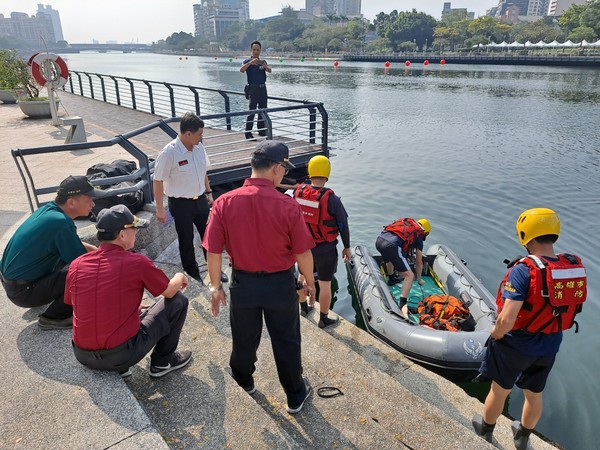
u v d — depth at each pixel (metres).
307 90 42.34
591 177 13.66
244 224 2.54
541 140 19.92
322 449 2.76
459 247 8.83
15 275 3.17
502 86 47.00
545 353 2.85
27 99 14.56
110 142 5.19
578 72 69.31
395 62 117.12
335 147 18.44
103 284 2.63
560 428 4.51
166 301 3.01
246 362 2.99
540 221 2.72
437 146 18.62
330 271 4.63
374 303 5.95
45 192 5.06
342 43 165.62
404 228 6.30
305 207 4.42
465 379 4.98
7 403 2.64
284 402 3.19
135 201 5.50
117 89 18.03
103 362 2.71
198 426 2.65
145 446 2.36
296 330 2.85
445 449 2.99
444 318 5.66
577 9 127.75
